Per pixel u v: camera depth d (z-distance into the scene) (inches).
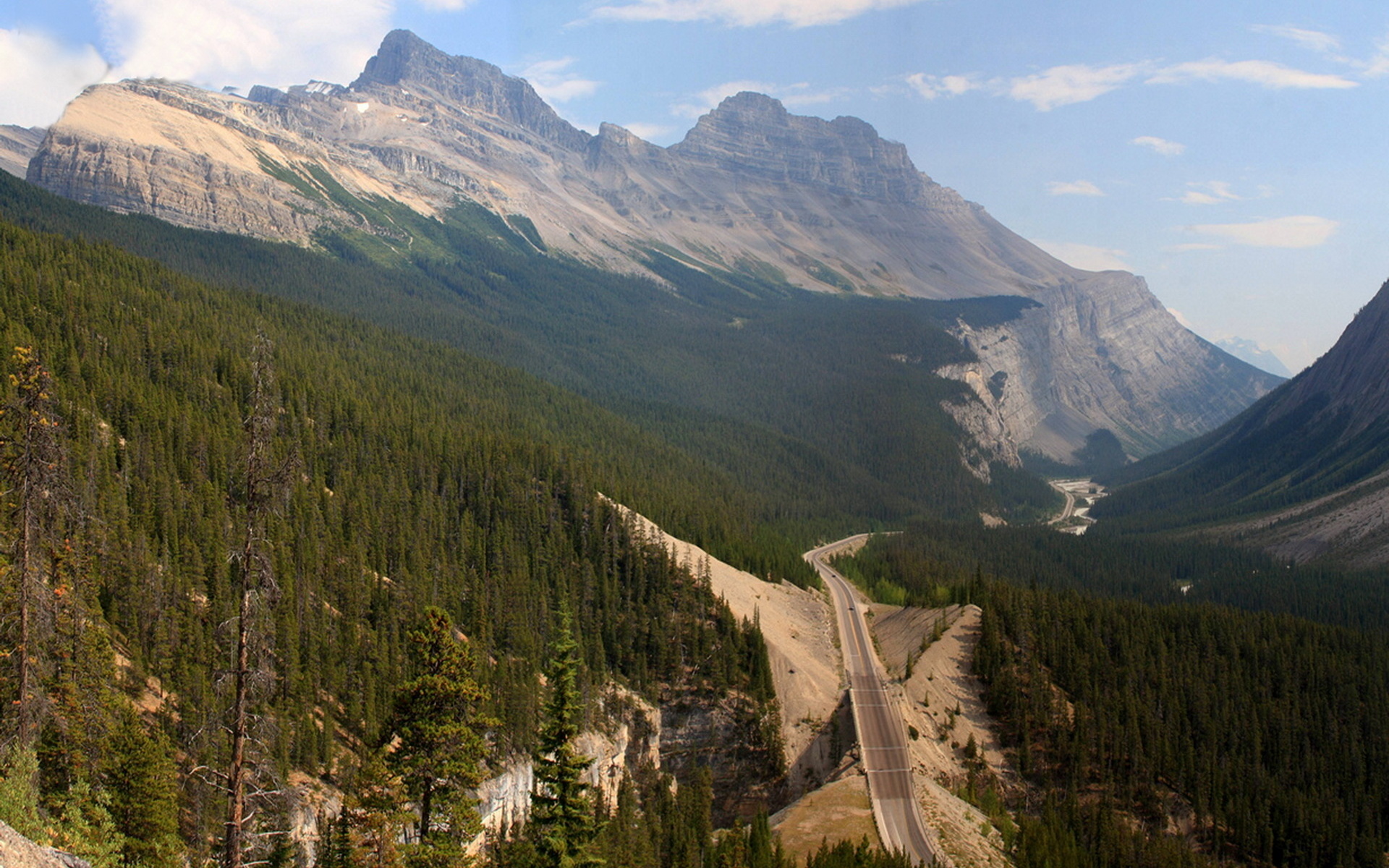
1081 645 7470.5
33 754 2164.1
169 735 3339.1
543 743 2883.9
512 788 4315.9
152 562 4315.9
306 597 4714.6
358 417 7495.1
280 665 4183.1
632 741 5757.9
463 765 2440.9
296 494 5551.2
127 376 6348.4
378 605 5187.0
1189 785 6264.8
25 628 2167.8
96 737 2775.6
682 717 6136.8
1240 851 5984.3
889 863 3976.4
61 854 1576.0
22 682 2167.8
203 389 6865.2
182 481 5497.1
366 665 4554.6
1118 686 7086.6
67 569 3006.9
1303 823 6023.6
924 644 7116.1
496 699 4495.6
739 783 5954.7
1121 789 6097.4
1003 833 5054.1
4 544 2190.0
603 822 3880.4
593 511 7362.2
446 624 2440.9
